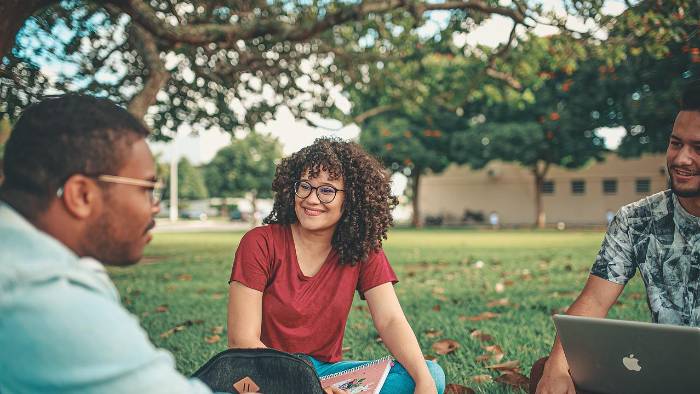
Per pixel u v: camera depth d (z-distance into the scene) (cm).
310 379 185
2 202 120
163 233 2642
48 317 105
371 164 250
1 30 303
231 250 1443
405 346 241
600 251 248
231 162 5959
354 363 245
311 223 243
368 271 256
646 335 188
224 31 532
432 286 738
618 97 2295
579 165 3053
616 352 198
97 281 116
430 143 3219
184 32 506
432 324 492
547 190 3838
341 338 257
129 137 125
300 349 247
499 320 505
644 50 664
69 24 587
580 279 777
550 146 2933
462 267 962
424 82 1008
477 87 977
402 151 3122
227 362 186
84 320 107
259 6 730
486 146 2998
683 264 231
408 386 236
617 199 3706
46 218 121
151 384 109
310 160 243
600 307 245
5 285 105
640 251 240
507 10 638
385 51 903
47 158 119
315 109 898
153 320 525
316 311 245
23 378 104
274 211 257
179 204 7338
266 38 807
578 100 2436
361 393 207
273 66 830
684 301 231
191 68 803
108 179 122
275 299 244
